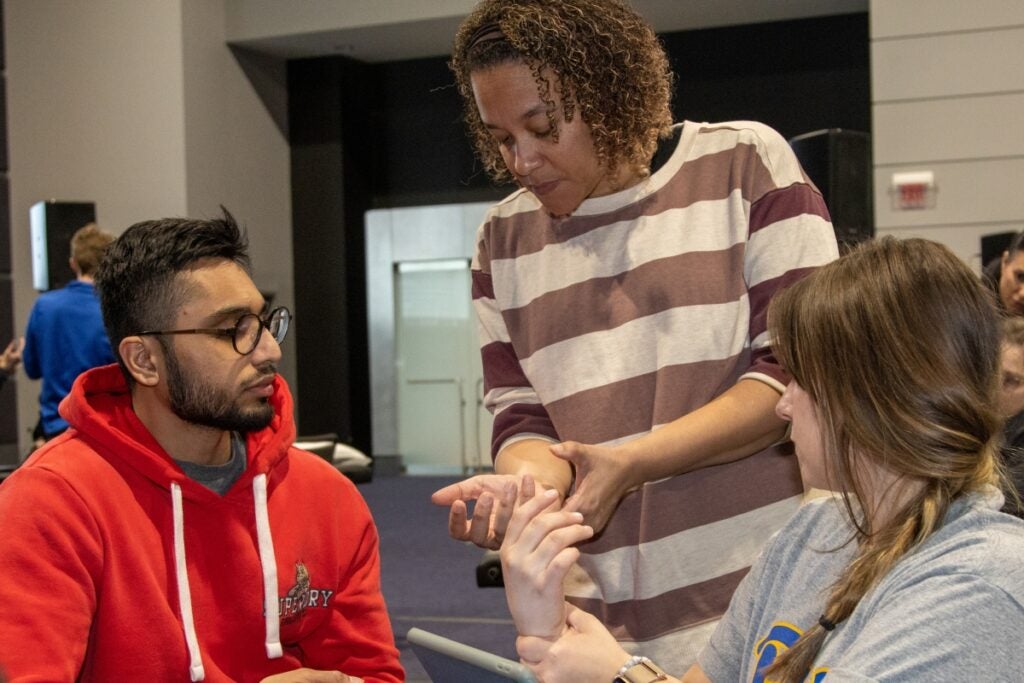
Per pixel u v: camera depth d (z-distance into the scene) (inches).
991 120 274.5
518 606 48.9
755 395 59.4
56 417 193.0
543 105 58.5
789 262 61.8
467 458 393.1
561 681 48.1
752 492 63.0
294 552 68.2
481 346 71.6
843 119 339.6
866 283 41.2
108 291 64.7
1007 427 93.8
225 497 65.7
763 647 46.6
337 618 70.8
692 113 352.5
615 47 59.5
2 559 58.1
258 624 65.7
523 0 60.0
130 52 337.4
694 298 62.5
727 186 63.9
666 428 58.1
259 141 369.1
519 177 61.9
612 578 63.2
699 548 62.4
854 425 40.7
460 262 383.9
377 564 74.1
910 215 280.1
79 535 60.0
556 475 62.1
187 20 337.4
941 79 277.4
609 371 63.5
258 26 351.3
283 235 379.9
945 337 40.0
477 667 44.8
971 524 39.7
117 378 67.5
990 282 45.7
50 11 342.6
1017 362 93.6
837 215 155.4
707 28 349.4
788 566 48.7
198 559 64.5
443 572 237.8
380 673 70.5
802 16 339.9
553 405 65.1
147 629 61.4
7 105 345.4
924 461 39.8
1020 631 36.5
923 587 38.5
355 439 388.2
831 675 37.8
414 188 385.4
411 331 395.2
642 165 64.4
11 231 343.3
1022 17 271.3
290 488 69.6
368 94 387.2
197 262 63.8
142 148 336.8
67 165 342.3
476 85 60.2
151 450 64.3
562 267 65.7
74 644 58.4
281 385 72.9
